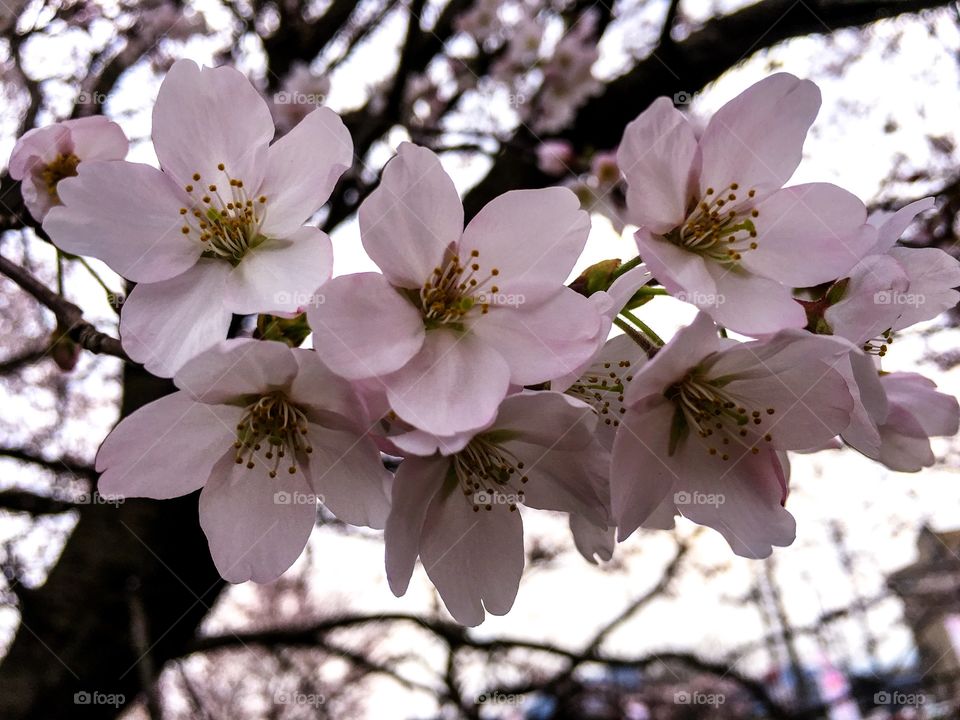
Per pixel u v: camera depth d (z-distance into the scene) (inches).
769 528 4.9
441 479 4.6
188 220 4.7
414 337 4.4
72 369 6.5
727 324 4.5
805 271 4.9
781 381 4.7
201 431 4.5
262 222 4.6
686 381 4.8
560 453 4.6
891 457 5.7
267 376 4.3
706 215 4.9
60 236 4.4
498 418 4.4
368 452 4.4
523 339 4.5
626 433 4.6
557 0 16.8
